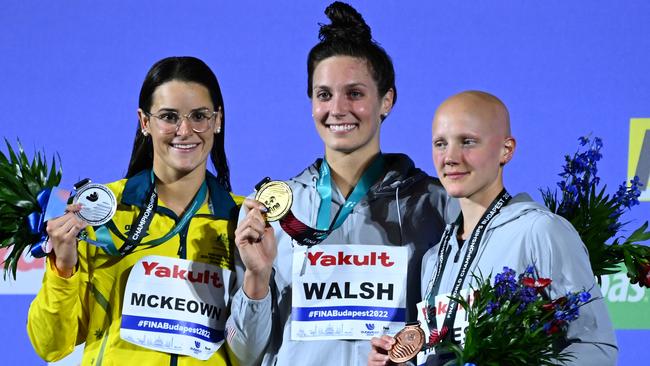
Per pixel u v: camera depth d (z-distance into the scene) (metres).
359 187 10.47
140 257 10.47
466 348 8.55
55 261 10.18
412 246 10.30
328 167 10.61
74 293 10.18
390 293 10.18
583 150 13.57
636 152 13.56
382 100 10.59
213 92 10.70
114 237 10.52
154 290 10.40
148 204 10.63
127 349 10.28
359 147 10.41
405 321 10.12
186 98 10.47
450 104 9.39
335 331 10.12
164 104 10.45
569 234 8.96
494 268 9.03
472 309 8.67
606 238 10.26
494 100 9.43
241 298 10.16
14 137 13.73
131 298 10.36
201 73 10.66
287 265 10.36
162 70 10.59
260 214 10.01
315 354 10.09
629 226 13.43
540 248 8.88
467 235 9.50
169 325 10.35
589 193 10.60
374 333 10.09
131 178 10.80
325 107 10.34
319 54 10.49
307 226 10.25
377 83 10.44
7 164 10.52
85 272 10.48
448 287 9.40
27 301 13.31
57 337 10.30
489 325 8.55
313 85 10.48
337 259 10.26
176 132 10.43
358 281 10.21
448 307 9.21
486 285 8.62
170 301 10.39
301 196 10.62
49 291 10.13
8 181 10.38
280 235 10.45
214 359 10.42
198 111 10.50
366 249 10.27
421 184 10.55
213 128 10.64
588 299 8.48
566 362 8.76
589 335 8.75
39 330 10.29
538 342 8.43
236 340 10.26
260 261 9.98
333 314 10.16
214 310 10.49
